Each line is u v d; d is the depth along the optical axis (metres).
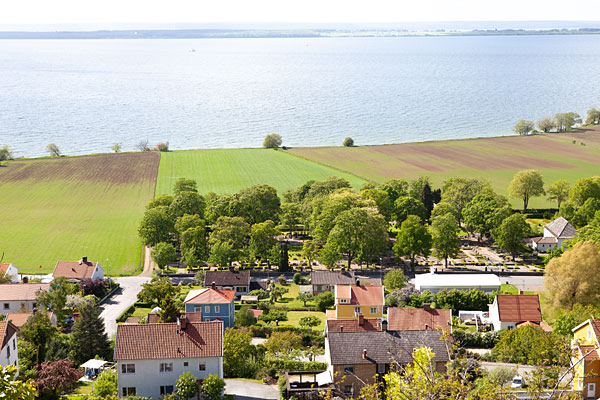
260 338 104.19
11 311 119.44
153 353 75.00
